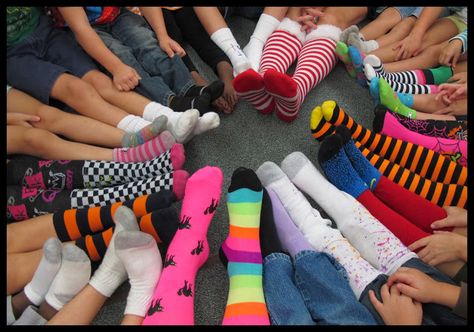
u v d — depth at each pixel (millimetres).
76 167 1060
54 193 1042
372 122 1275
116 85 1180
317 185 1053
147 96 1224
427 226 991
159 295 873
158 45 1281
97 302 909
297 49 1342
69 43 1247
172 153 1041
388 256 912
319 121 1125
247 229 965
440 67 1320
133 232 888
